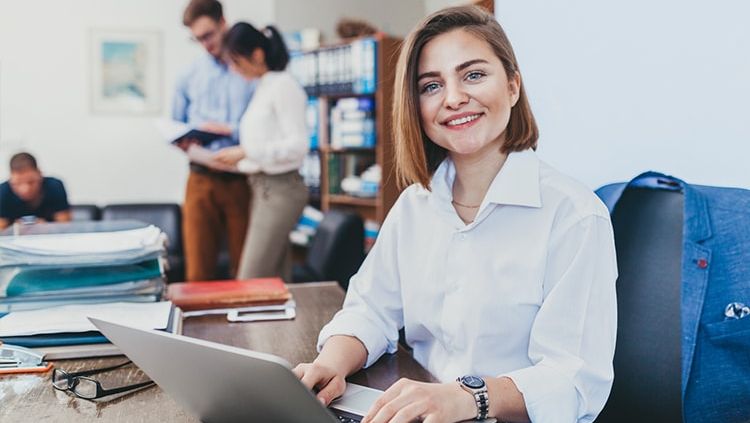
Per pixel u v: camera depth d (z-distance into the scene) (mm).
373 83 3781
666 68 1330
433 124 1009
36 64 4355
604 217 963
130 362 1067
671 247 1045
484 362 1032
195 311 1408
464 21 983
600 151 1520
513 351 1022
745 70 1165
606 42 1475
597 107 1517
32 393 936
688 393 979
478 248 1031
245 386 684
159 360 770
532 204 990
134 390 947
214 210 3402
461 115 977
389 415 767
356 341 1062
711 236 968
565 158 1624
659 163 1362
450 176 1103
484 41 976
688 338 967
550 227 981
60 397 921
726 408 957
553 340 931
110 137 4516
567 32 1584
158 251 1335
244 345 1166
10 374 1017
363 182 4016
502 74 987
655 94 1363
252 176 2963
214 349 662
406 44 1012
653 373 1048
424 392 800
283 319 1345
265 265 2984
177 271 3867
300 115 2916
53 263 1237
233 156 3141
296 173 2963
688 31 1278
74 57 4406
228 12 4488
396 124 1065
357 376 1032
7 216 3432
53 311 1201
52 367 1044
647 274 1069
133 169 4574
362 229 3150
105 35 4434
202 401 788
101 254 1262
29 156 3416
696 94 1271
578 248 953
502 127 1000
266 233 2947
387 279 1180
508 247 1010
